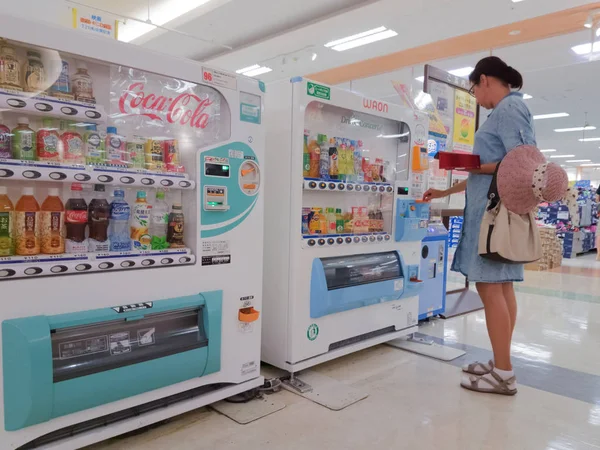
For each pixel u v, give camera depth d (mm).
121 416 1696
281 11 6016
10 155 1532
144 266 1734
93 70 1835
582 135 14078
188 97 2045
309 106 2705
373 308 2834
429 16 5816
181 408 1850
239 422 1921
